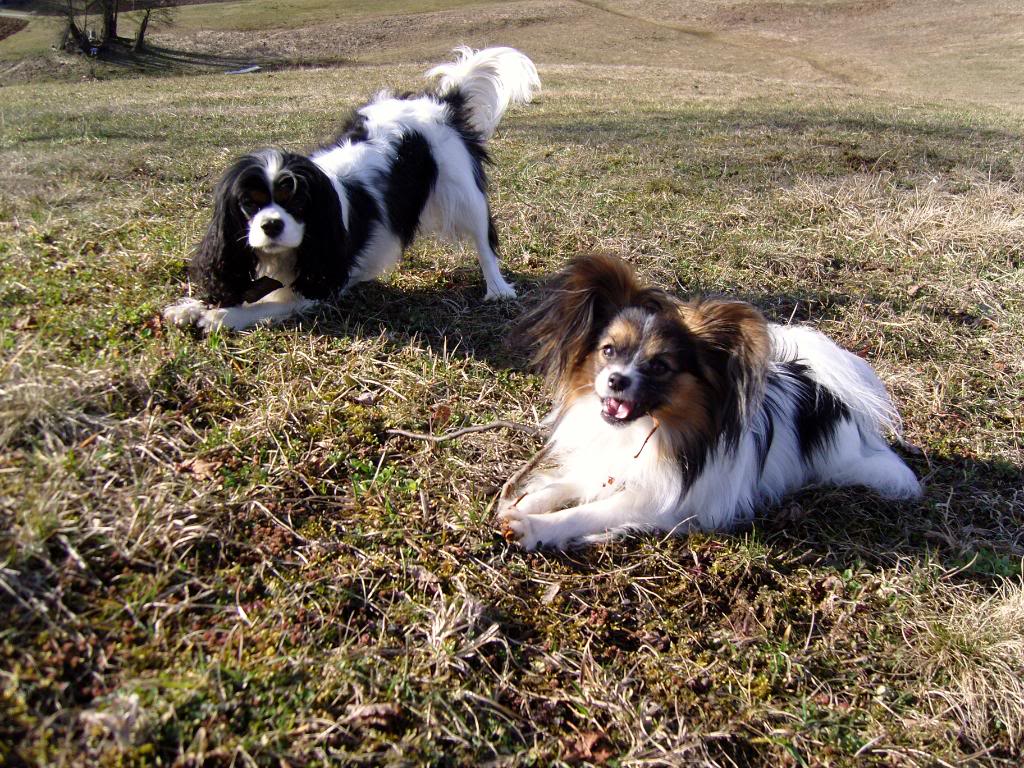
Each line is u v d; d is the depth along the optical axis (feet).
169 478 2.74
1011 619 2.75
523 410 3.61
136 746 1.95
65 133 6.85
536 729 2.31
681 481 3.06
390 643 2.41
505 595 2.67
